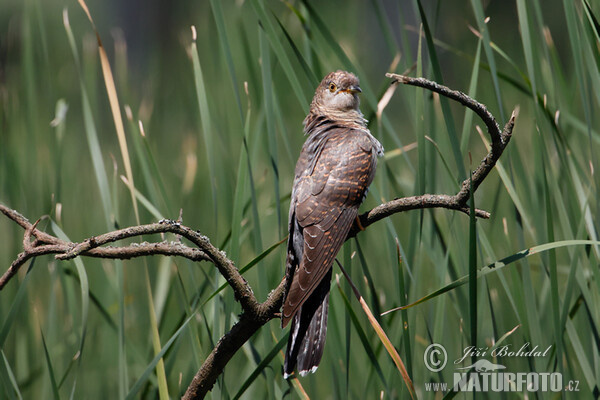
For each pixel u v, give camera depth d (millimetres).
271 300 4945
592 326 5738
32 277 8148
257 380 7012
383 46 13102
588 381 5715
